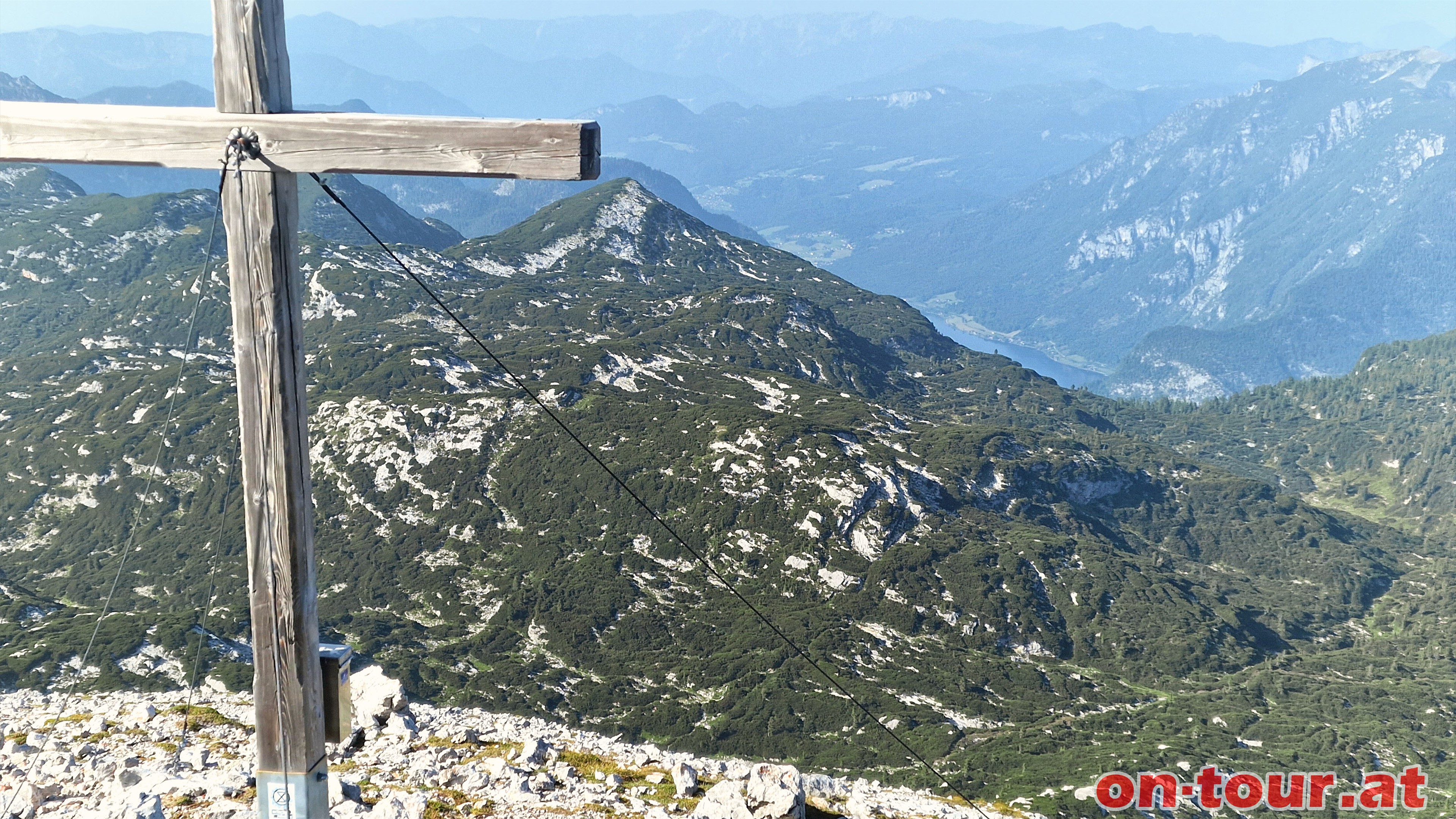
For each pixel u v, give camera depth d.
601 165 7.78
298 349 8.52
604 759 22.89
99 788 18.41
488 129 7.44
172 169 8.22
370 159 7.86
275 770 8.89
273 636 8.72
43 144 8.25
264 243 8.20
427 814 18.28
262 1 7.99
